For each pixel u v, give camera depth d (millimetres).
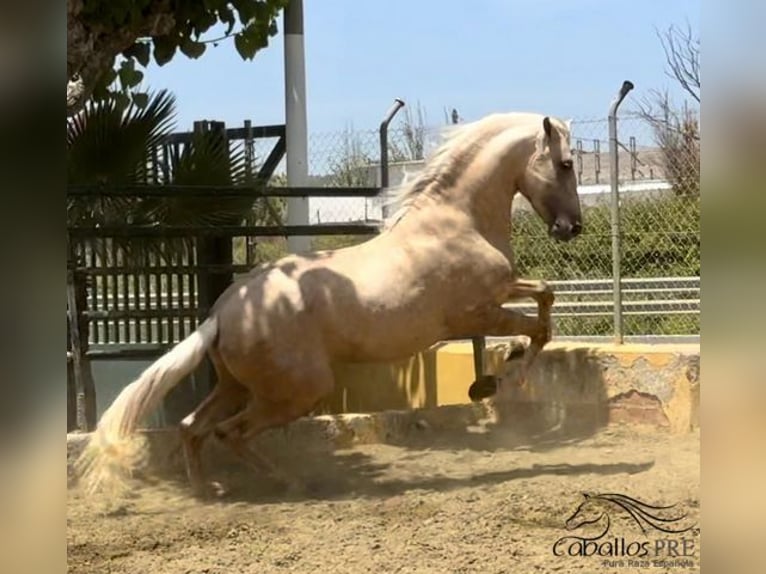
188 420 6887
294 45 9664
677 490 6184
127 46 7598
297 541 5387
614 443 7812
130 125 7926
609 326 11234
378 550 5121
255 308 6672
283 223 9898
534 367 8742
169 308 8188
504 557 4887
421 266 7055
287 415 6840
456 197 7281
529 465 7219
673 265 10836
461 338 7613
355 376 9320
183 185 8102
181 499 6695
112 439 6410
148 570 4902
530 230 11477
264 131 9883
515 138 7312
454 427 8664
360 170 10062
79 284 7742
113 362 9180
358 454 7867
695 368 7957
